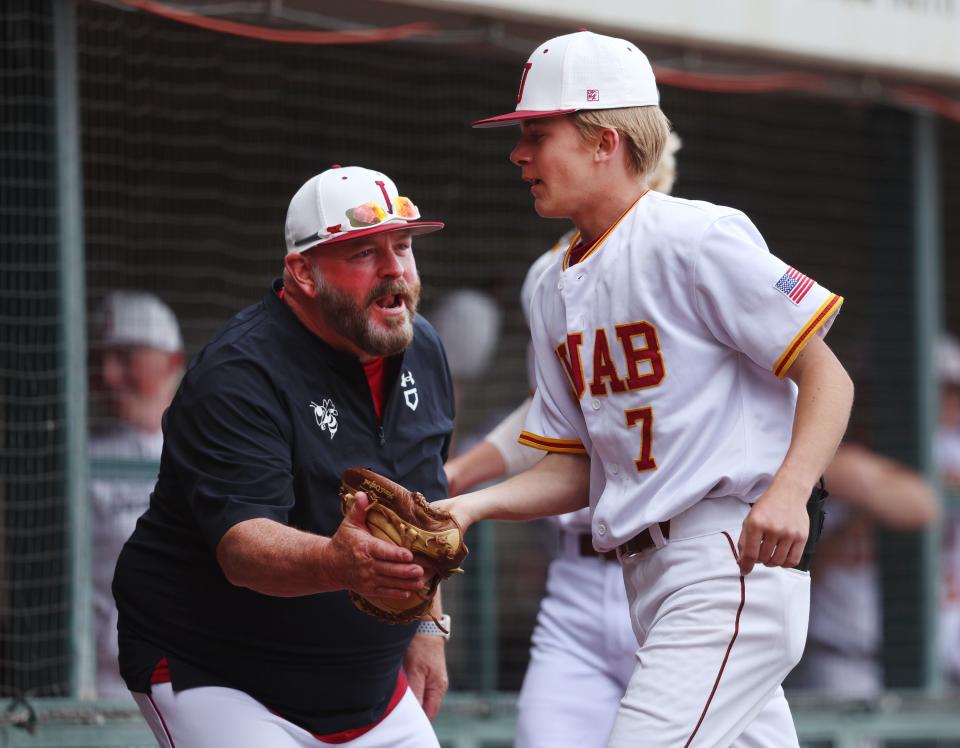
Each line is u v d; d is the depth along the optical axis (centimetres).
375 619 1136
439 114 2525
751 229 1041
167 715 1116
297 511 1100
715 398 1030
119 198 2058
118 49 1923
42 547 1656
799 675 2273
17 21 1678
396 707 1212
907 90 2367
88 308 1967
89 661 1664
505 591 2241
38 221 1681
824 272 2895
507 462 1358
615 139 1060
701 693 1016
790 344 997
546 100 1064
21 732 1555
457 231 2578
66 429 1670
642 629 1091
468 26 1984
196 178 2348
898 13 2262
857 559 2311
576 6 1984
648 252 1034
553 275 1117
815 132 2850
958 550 2450
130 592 1129
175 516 1109
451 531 973
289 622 1105
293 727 1136
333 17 1908
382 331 1086
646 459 1044
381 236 1078
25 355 1670
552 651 1420
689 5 2078
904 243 2411
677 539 1042
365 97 2441
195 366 1088
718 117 2750
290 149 2431
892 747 2142
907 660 2303
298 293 1111
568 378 1123
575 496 1148
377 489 975
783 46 2159
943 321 3009
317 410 1099
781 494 958
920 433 2375
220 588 1102
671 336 1027
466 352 2423
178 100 2244
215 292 2441
